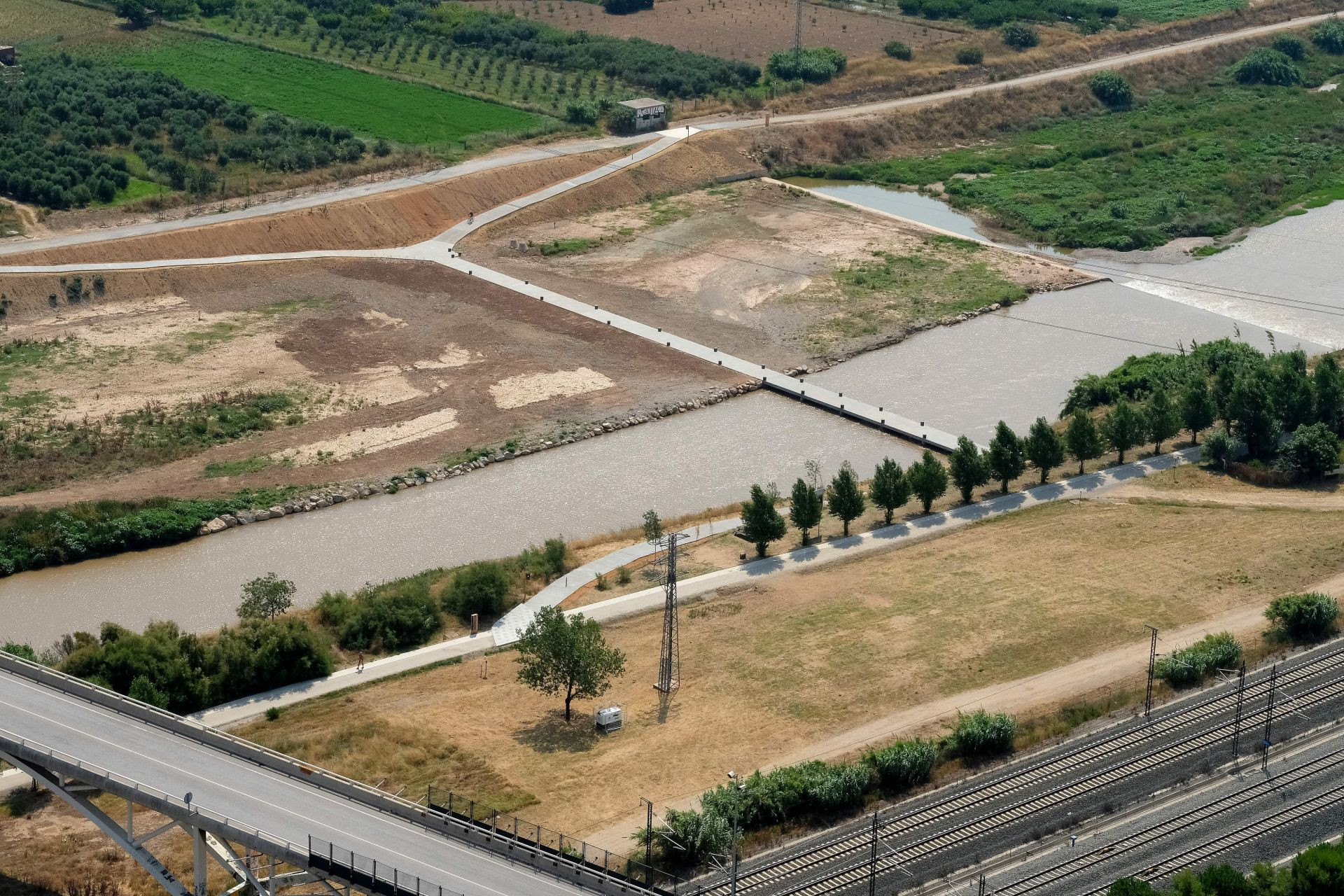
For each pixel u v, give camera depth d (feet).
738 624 477.36
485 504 566.36
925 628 474.49
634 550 525.75
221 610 495.41
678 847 361.71
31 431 591.78
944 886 357.41
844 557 524.11
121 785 334.03
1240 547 528.63
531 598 494.59
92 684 380.58
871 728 422.41
